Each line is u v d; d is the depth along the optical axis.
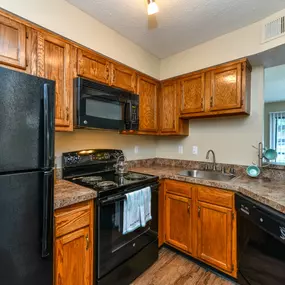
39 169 1.00
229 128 2.35
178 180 2.08
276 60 1.97
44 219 1.01
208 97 2.20
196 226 1.95
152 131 2.55
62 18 1.56
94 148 2.20
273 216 1.27
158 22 1.84
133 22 1.85
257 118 2.13
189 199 2.00
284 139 3.96
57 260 1.23
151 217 1.91
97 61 1.86
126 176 2.03
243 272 1.59
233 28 1.93
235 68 1.99
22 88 0.93
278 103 4.14
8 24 1.28
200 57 2.26
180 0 1.53
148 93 2.48
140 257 1.82
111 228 1.55
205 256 1.88
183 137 2.78
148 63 2.46
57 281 1.23
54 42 1.53
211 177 2.39
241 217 1.63
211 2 1.55
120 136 2.51
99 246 1.46
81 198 1.34
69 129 1.63
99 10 1.68
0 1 1.24
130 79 2.22
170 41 2.19
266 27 1.74
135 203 1.70
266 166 2.01
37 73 1.42
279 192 1.46
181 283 1.72
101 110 1.83
